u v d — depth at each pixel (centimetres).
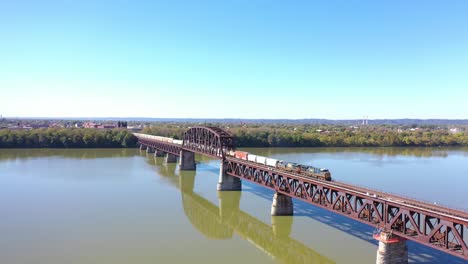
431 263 4097
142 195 8038
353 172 10869
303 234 5338
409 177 10100
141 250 4856
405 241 3875
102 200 7500
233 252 4897
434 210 3584
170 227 5869
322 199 5056
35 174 10388
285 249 5012
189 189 8769
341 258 4447
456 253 3262
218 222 6300
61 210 6706
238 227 6038
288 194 5831
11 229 5612
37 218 6197
